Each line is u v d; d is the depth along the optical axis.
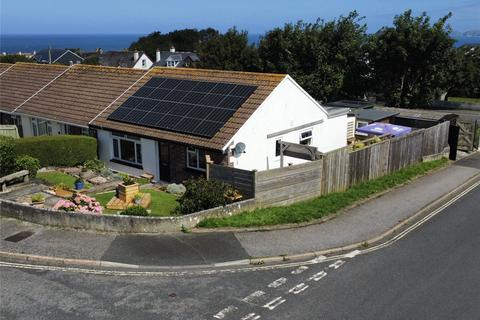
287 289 11.89
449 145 28.31
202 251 13.66
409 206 18.67
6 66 35.81
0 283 11.91
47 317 10.49
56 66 32.34
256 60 49.69
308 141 24.31
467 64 58.28
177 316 10.58
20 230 14.66
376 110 33.88
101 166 21.97
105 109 24.59
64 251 13.40
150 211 16.33
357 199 19.02
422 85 49.38
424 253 14.39
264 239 14.62
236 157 19.59
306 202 18.02
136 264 12.88
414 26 46.94
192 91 23.11
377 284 12.28
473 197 20.75
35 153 21.89
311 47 46.56
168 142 20.50
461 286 12.30
